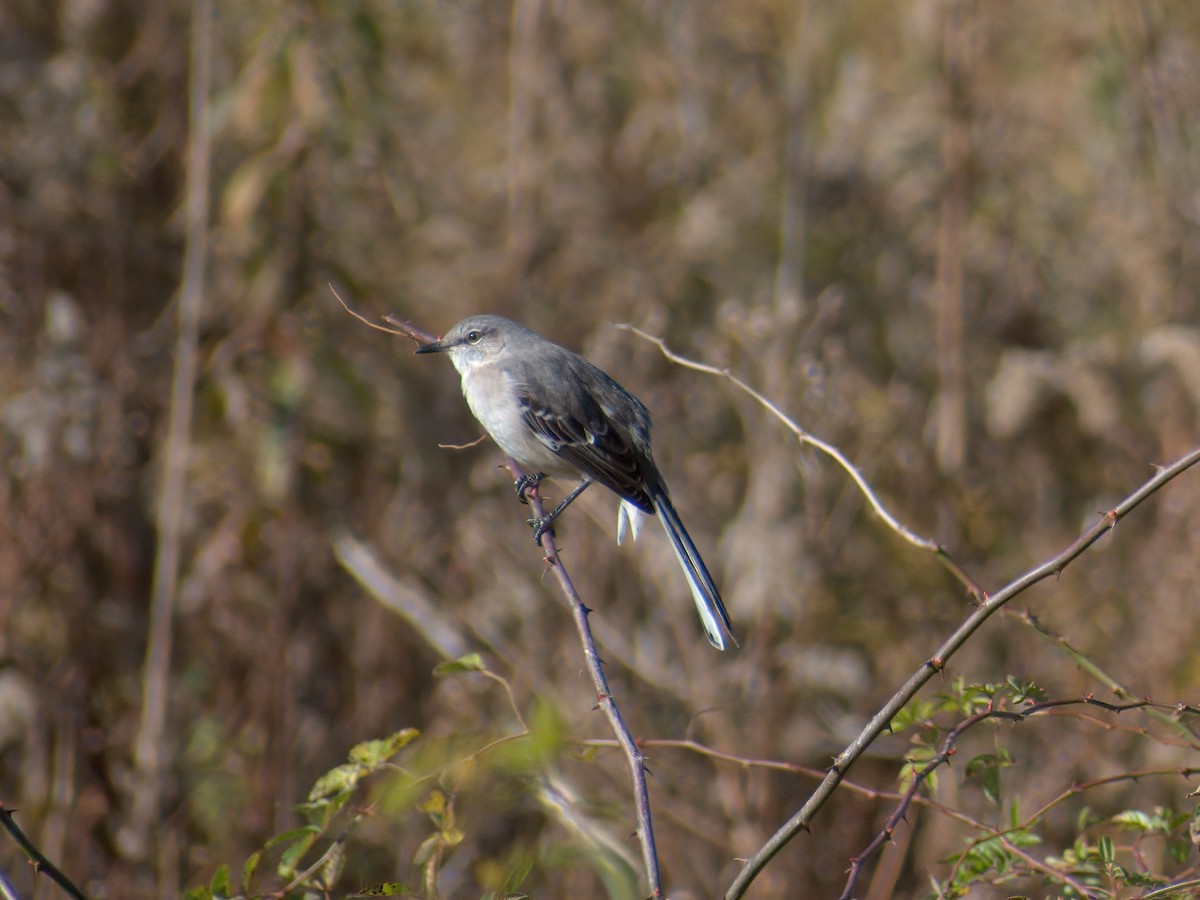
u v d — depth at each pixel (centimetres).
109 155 1191
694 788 1127
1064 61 1551
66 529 1125
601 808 787
